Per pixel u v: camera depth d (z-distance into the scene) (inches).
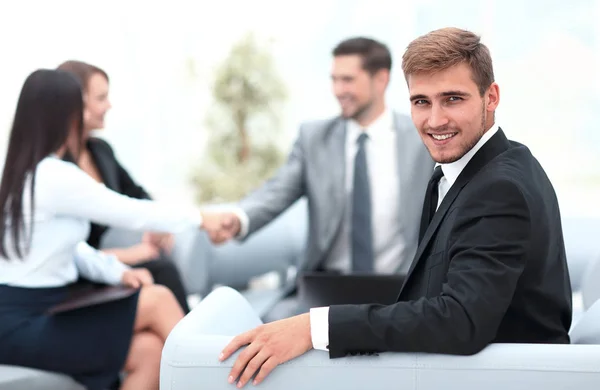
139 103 249.4
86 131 117.7
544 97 233.0
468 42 55.9
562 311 57.9
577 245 123.7
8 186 83.5
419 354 52.9
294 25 236.5
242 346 54.5
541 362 51.4
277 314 97.7
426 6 229.9
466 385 52.1
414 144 110.3
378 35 234.8
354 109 111.3
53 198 84.0
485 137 58.2
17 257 83.1
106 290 89.7
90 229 108.8
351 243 108.9
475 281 51.6
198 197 232.4
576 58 229.9
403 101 227.5
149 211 94.0
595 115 233.1
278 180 114.7
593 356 51.1
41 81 85.8
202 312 60.6
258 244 139.2
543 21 228.1
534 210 53.7
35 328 82.6
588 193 236.2
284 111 232.7
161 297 90.2
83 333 84.0
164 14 243.0
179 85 245.9
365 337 52.5
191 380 54.4
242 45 231.3
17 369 81.3
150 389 87.4
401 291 60.4
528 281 54.7
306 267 111.1
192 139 246.4
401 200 108.7
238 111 229.8
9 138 85.7
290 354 53.6
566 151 236.5
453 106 56.1
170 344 55.7
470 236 53.1
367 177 109.7
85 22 239.1
